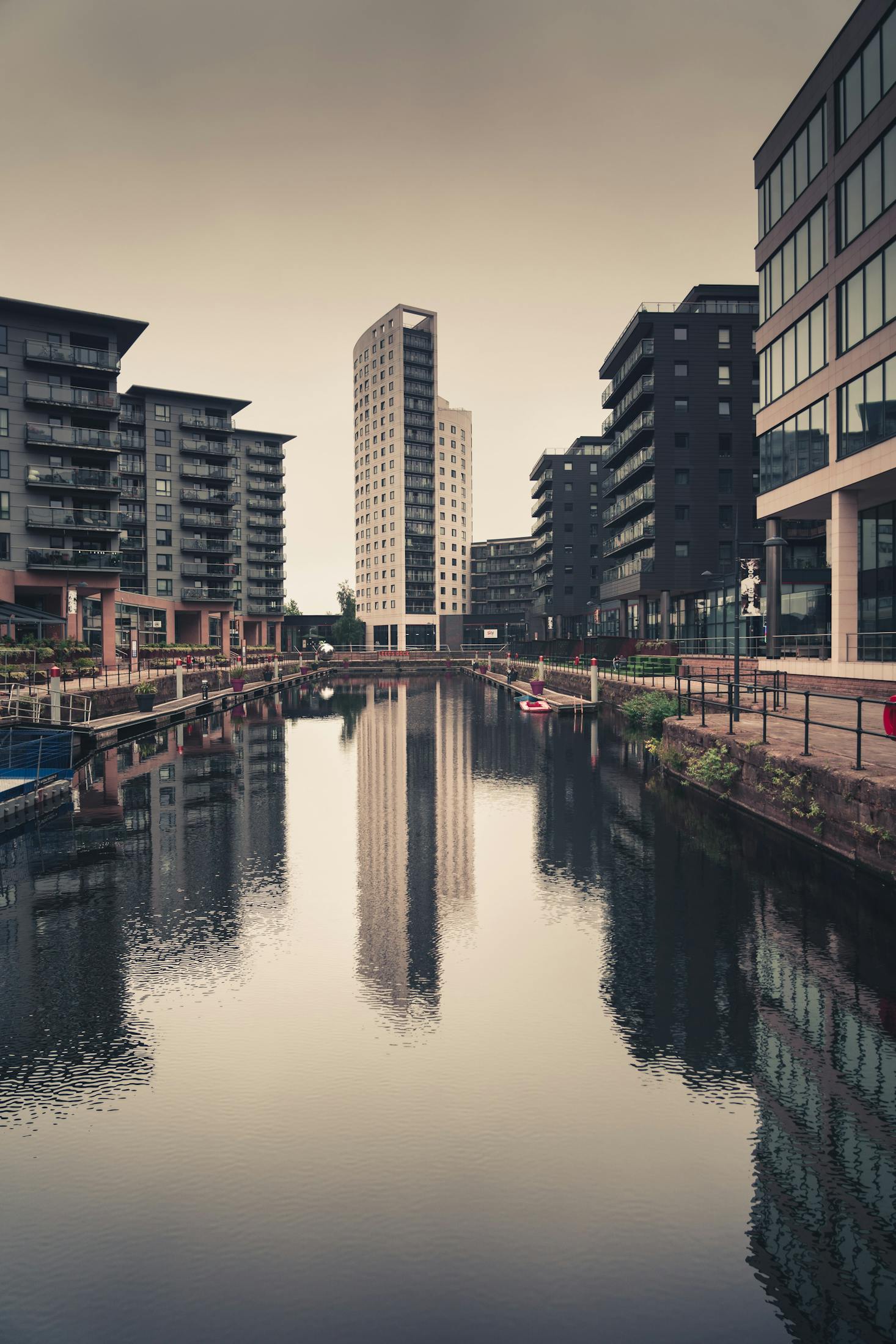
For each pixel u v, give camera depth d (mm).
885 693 26984
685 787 21000
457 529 158250
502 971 9523
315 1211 5539
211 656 76750
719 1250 5152
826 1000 8586
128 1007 8695
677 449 63875
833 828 13391
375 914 11680
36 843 15961
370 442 156375
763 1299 4750
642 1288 4875
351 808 19266
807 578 45750
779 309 37094
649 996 8750
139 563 83750
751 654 46250
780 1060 7395
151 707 38188
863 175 29234
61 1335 4609
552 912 11586
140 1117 6633
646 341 64000
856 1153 6047
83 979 9438
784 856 14000
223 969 9711
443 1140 6270
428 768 25031
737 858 13977
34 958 10070
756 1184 5750
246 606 117375
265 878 13547
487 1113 6625
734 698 25484
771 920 10945
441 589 155000
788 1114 6535
